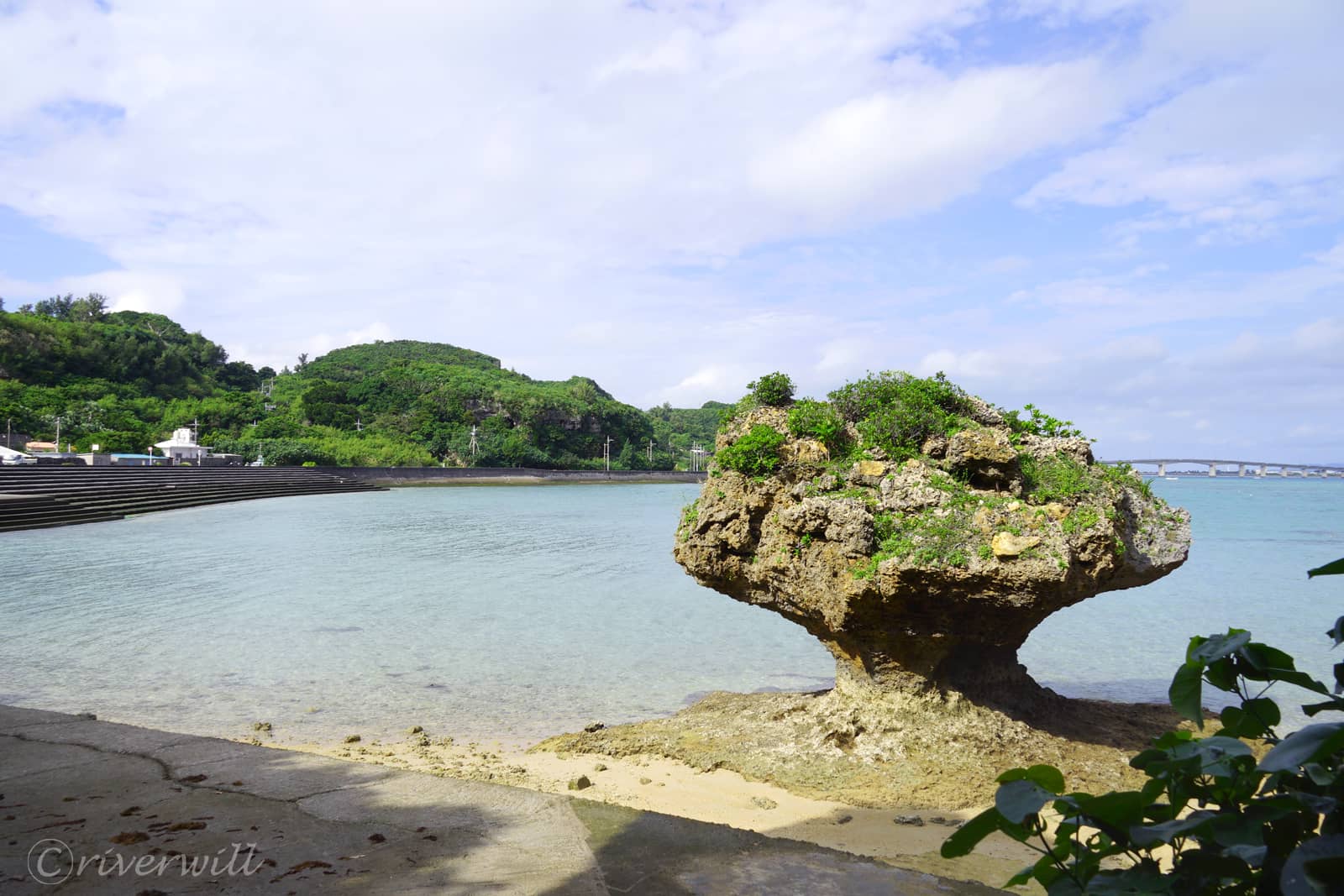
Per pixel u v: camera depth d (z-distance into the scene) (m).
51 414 100.50
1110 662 16.03
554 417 154.38
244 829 4.61
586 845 4.37
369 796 5.13
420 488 100.06
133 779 5.45
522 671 14.88
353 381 175.75
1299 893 1.71
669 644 17.17
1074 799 2.30
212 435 114.12
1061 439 11.23
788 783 9.21
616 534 42.38
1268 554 34.22
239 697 13.00
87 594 22.62
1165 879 2.14
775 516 10.91
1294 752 2.04
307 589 23.88
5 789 5.27
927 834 7.88
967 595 9.35
